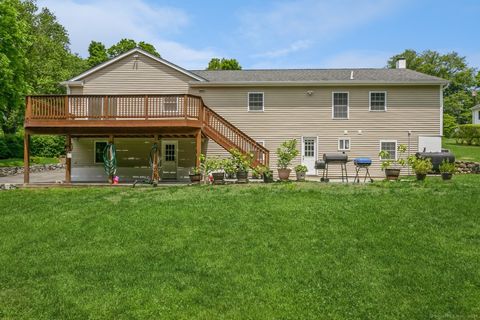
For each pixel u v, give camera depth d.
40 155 32.62
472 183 13.24
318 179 18.89
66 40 44.00
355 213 9.79
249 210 10.23
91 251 8.00
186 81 20.39
